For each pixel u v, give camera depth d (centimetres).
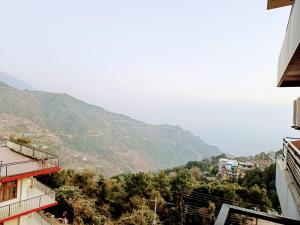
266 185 3062
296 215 544
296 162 668
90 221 2627
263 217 377
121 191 2964
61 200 2698
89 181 3064
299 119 488
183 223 2714
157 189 2978
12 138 2838
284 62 442
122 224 2455
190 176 3197
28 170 1360
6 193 1312
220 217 346
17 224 1405
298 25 299
